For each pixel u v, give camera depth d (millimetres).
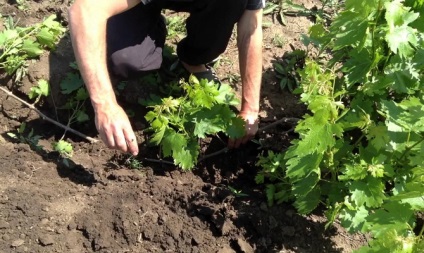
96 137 1428
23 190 1240
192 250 1188
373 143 1094
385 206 997
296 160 1104
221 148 1404
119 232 1200
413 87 1169
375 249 956
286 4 1742
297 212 1253
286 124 1463
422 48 1165
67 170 1320
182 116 1262
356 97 1194
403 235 975
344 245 1226
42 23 1541
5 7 1657
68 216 1214
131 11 1348
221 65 1586
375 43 1170
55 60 1501
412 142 1087
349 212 1112
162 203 1265
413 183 988
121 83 1454
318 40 1313
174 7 1355
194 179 1351
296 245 1219
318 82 1117
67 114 1458
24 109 1456
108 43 1321
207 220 1236
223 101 1290
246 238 1218
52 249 1160
